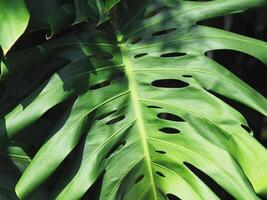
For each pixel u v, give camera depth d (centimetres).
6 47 101
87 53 120
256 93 114
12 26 102
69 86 115
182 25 123
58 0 121
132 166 114
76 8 116
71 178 112
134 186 114
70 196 111
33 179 110
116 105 117
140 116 117
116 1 113
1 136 112
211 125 113
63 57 120
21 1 102
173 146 114
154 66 120
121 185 114
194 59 119
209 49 119
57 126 113
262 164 109
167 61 120
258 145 110
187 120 115
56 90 114
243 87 114
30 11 118
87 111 115
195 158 113
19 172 123
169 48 121
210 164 112
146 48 123
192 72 118
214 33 121
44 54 119
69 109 114
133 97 118
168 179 114
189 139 114
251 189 109
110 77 119
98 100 116
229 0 122
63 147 112
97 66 119
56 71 126
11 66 116
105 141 114
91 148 114
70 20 120
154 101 117
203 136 113
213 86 116
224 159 111
